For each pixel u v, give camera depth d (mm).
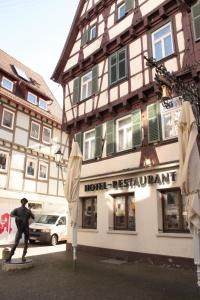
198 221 5844
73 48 18375
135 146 12492
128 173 12414
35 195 22328
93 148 15391
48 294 6762
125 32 14164
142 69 13008
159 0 13062
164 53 12367
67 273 9062
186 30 11516
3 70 22062
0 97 20719
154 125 11844
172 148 11008
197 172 6008
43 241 18125
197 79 10555
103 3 16516
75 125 16422
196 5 11266
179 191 10750
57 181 24688
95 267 10148
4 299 6387
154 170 11500
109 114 14523
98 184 14039
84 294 6773
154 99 12281
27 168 22156
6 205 20125
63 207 24656
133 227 12289
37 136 23562
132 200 12578
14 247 10172
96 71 15742
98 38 16359
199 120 8969
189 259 9750
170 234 10414
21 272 9164
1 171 20109
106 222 13242
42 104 25875
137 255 11453
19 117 22156
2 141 20500
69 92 17672
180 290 7098
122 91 13781
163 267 10156
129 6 14594
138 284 7695
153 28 13070
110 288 7293
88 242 13969
